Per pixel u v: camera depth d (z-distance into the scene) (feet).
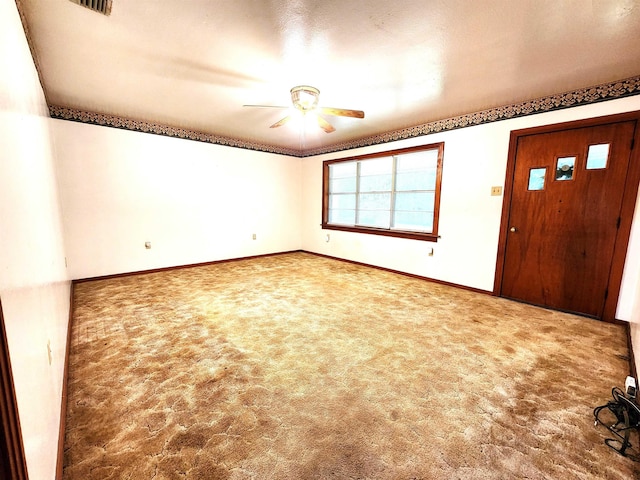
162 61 7.54
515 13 5.52
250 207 17.87
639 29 5.94
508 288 10.99
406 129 13.89
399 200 14.94
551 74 8.09
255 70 8.05
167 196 14.47
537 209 10.11
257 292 11.44
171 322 8.48
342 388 5.61
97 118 12.15
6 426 1.98
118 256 13.29
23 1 5.07
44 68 7.82
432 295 11.30
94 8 5.20
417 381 5.85
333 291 11.68
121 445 4.23
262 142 17.46
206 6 5.42
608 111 8.59
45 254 5.00
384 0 5.21
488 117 11.07
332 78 8.49
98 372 5.99
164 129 14.02
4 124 3.02
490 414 4.96
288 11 5.55
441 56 7.20
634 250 8.43
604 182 8.79
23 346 2.78
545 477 3.83
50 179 7.54
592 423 4.77
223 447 4.23
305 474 3.83
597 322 8.90
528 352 7.02
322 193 19.02
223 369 6.17
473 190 11.66
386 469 3.92
